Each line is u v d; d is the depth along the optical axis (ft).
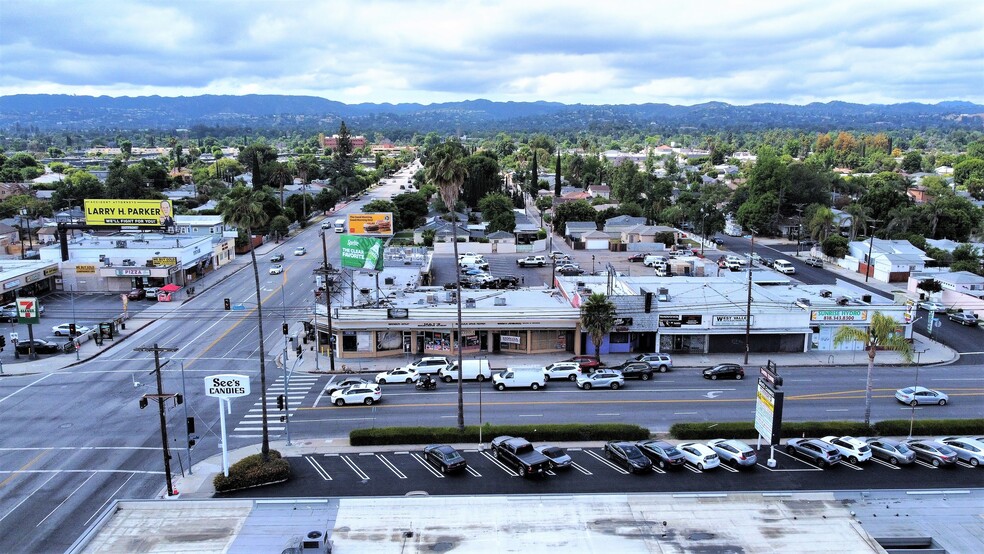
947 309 302.04
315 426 177.78
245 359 235.40
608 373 208.23
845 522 106.52
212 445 166.20
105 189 577.43
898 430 172.65
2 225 446.60
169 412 186.50
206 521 106.73
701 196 578.25
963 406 193.77
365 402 193.16
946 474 151.43
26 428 174.50
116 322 273.75
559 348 245.04
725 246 479.41
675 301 250.98
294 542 100.58
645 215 559.38
